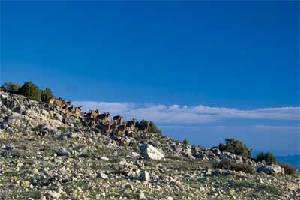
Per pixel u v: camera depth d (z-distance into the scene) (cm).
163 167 5306
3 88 9362
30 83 9281
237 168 5709
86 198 2759
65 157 5284
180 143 8700
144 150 6138
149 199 2934
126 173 4125
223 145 9150
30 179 3409
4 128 7150
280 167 6222
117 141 7719
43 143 6406
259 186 4225
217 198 3416
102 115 9044
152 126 9394
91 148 6500
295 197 3962
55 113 8469
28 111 7994
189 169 5344
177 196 3225
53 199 2669
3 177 3425
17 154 5172
